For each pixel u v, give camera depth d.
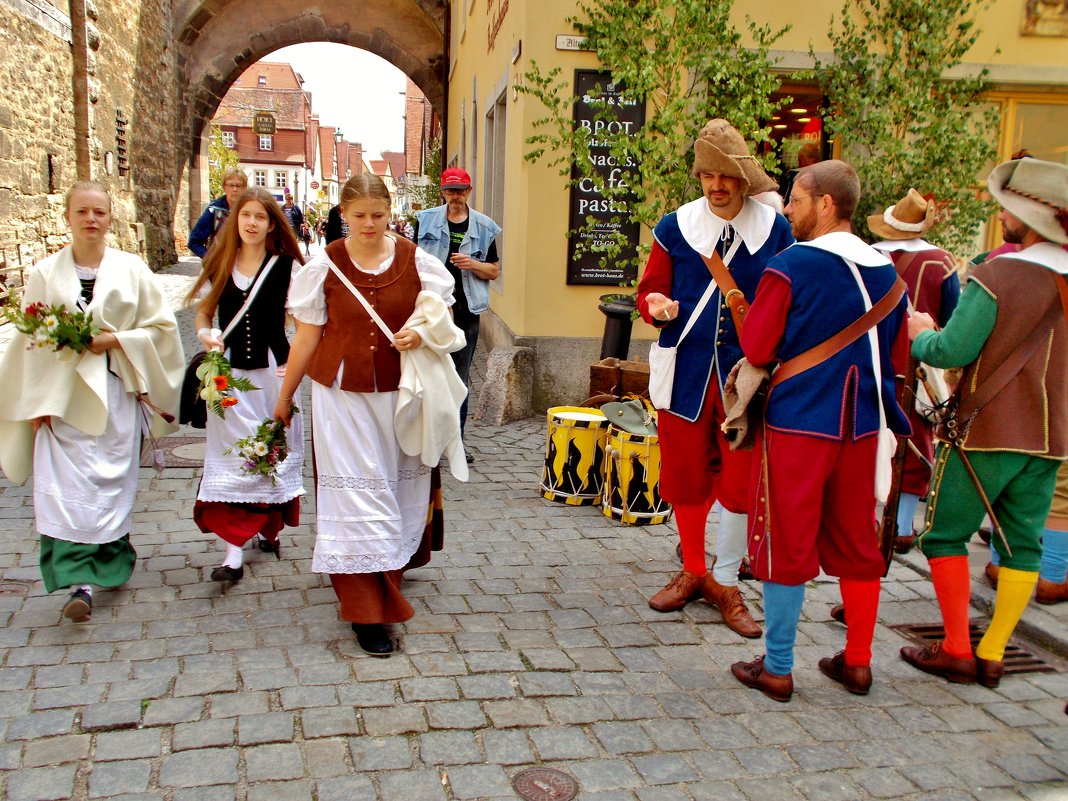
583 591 4.40
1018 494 3.55
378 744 3.03
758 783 2.94
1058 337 3.46
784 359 3.37
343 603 3.67
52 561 3.85
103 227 3.96
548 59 7.59
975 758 3.13
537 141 7.43
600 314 8.02
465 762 2.96
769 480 3.38
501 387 7.89
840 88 7.65
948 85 7.81
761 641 3.95
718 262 3.92
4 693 3.27
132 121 18.78
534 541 5.07
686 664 3.71
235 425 4.32
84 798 2.70
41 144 13.80
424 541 4.16
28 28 13.23
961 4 7.64
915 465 4.84
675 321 4.04
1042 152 8.37
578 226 7.78
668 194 7.25
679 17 7.02
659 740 3.15
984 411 3.52
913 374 4.48
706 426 4.05
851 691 3.54
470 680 3.49
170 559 4.61
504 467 6.58
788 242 4.00
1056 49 7.94
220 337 4.38
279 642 3.74
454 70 19.48
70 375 3.83
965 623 3.65
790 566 3.33
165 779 2.80
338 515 3.64
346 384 3.64
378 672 3.52
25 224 13.12
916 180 7.54
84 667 3.48
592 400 6.31
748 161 3.72
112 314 3.94
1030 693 3.61
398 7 22.06
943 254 4.60
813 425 3.29
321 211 63.78
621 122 7.61
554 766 2.97
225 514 4.32
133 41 18.81
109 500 3.91
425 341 3.71
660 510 5.41
